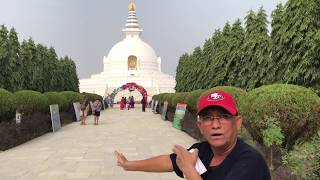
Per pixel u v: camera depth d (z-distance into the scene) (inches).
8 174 518.6
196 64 1956.2
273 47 963.3
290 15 873.5
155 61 4539.9
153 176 497.0
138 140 911.0
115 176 502.0
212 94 142.9
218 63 1385.3
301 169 310.7
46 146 809.5
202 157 146.1
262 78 1129.4
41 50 1930.4
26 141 890.1
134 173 517.7
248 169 130.6
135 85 3371.1
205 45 1820.9
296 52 868.6
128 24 4709.6
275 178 376.5
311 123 481.4
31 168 561.3
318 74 813.9
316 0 844.0
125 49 4475.9
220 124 139.2
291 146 489.7
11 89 1589.6
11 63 1578.5
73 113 1573.6
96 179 486.0
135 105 3499.0
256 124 495.5
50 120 1155.9
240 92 741.9
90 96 2100.1
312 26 840.9
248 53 1190.3
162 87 3966.5
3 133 772.0
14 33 1619.1
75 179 486.9
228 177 131.0
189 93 1181.7
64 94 1539.1
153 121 1547.7
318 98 487.5
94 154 696.4
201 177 139.3
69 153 709.3
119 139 932.6
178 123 1186.6
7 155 686.5
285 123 476.4
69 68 2529.5
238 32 1338.6
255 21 1205.1
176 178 484.7
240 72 1223.5
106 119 1675.7
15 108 874.1
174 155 162.4
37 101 1039.6
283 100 476.7
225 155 141.6
